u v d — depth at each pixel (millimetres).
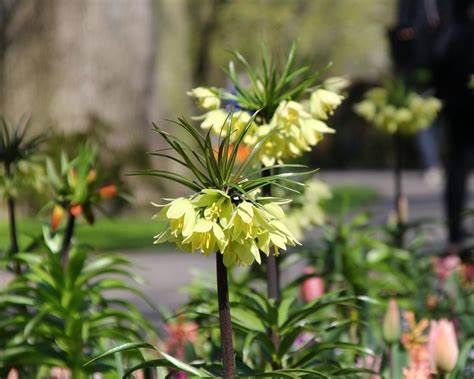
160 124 21391
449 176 10797
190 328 5570
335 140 48812
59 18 20016
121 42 20453
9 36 19969
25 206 17250
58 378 4957
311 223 6480
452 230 9492
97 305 5254
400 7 11023
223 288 3221
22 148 5367
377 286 6516
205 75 43844
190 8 43281
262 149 4121
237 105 4262
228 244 3047
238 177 3129
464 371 4973
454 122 10766
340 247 6543
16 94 19891
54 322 4840
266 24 40906
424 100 8078
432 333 4238
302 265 10523
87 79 20125
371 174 43688
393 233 7453
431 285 7113
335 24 45688
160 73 28641
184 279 11977
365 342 4848
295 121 4117
